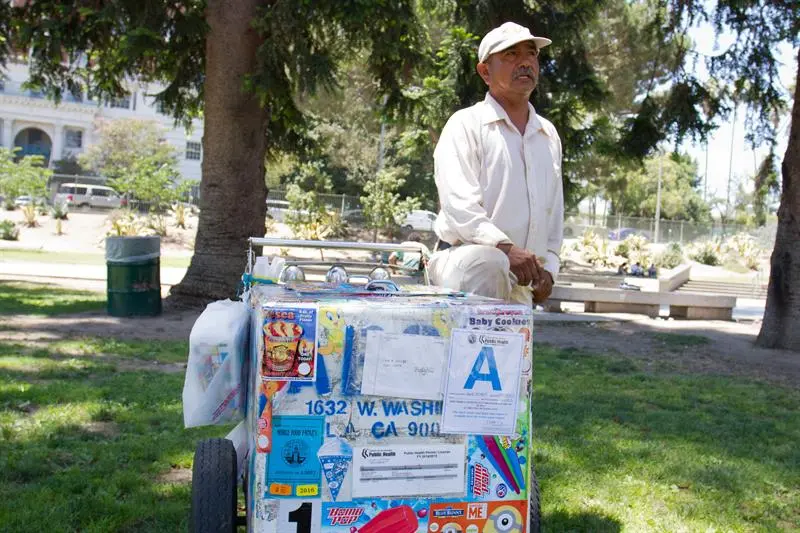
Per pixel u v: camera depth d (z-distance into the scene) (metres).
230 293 15.05
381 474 2.98
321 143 18.48
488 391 3.05
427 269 4.39
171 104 17.98
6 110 68.06
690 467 6.04
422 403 3.01
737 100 15.57
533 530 3.60
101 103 18.88
